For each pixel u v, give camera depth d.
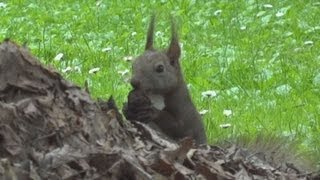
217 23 20.05
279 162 9.12
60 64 16.86
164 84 10.65
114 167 6.63
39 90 7.16
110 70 16.25
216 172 7.27
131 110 10.01
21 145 6.62
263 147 9.73
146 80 10.62
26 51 7.26
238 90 15.09
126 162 6.68
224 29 19.59
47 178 6.42
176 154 7.20
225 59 17.03
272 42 18.58
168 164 6.95
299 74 15.94
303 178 8.09
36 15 21.42
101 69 16.45
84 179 6.53
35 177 6.31
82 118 7.10
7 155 6.51
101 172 6.61
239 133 11.26
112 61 17.06
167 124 10.67
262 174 7.82
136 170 6.66
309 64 16.75
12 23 20.61
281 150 9.67
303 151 9.98
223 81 15.71
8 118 6.71
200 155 7.53
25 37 19.30
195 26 19.94
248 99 14.60
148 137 7.61
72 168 6.56
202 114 13.16
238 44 18.45
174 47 10.91
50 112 6.98
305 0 21.56
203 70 16.36
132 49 17.98
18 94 7.09
